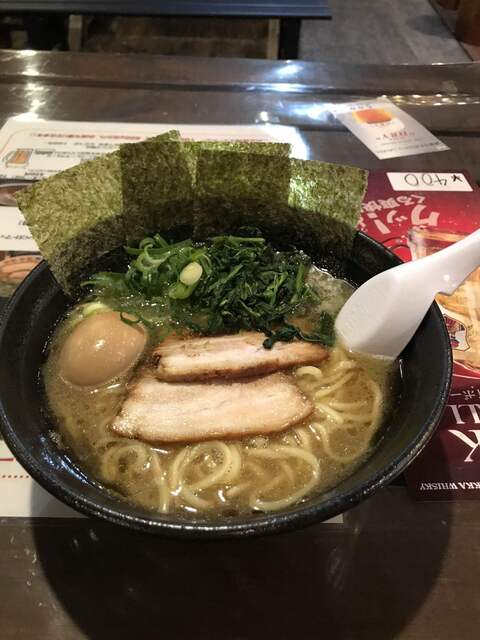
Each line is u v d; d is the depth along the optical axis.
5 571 0.25
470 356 0.33
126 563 0.25
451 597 0.25
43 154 0.48
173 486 0.25
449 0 1.00
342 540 0.26
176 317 0.33
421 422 0.22
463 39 0.92
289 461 0.27
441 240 0.41
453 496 0.28
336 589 0.25
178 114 0.53
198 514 0.24
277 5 0.73
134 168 0.32
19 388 0.25
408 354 0.29
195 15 0.71
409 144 0.51
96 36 0.99
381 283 0.29
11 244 0.40
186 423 0.27
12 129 0.51
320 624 0.24
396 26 0.97
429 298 0.28
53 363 0.30
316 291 0.34
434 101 0.56
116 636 0.23
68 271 0.31
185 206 0.34
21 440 0.22
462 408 0.31
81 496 0.20
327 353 0.31
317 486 0.25
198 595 0.25
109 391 0.29
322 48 0.91
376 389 0.29
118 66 0.59
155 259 0.33
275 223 0.35
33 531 0.26
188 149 0.32
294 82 0.58
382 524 0.27
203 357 0.30
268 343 0.31
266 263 0.34
